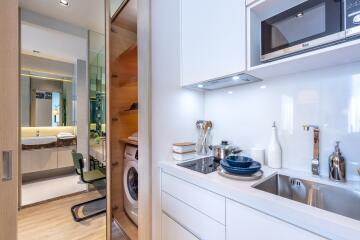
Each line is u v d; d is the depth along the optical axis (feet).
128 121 6.57
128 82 6.02
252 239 2.65
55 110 12.35
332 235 1.96
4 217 2.40
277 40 3.09
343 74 3.21
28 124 11.31
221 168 3.81
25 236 5.88
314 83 3.55
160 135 4.75
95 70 10.89
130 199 6.02
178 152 4.72
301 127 3.74
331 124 3.36
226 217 3.01
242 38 3.47
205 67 4.31
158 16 4.66
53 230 6.20
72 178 11.42
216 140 5.48
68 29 9.30
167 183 4.33
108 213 5.41
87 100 10.85
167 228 4.27
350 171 3.15
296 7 2.85
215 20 4.03
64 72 12.64
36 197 8.62
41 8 8.01
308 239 2.12
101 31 10.21
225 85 4.98
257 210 2.60
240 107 4.85
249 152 4.58
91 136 11.03
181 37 5.08
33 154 10.57
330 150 3.37
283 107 4.00
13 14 2.52
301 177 3.41
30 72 11.41
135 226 5.86
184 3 4.96
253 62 3.48
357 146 3.08
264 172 3.67
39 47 10.48
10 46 2.48
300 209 2.19
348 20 2.33
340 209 2.91
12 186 2.47
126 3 5.35
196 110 5.61
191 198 3.67
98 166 10.52
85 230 6.21
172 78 4.98
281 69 3.52
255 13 3.51
